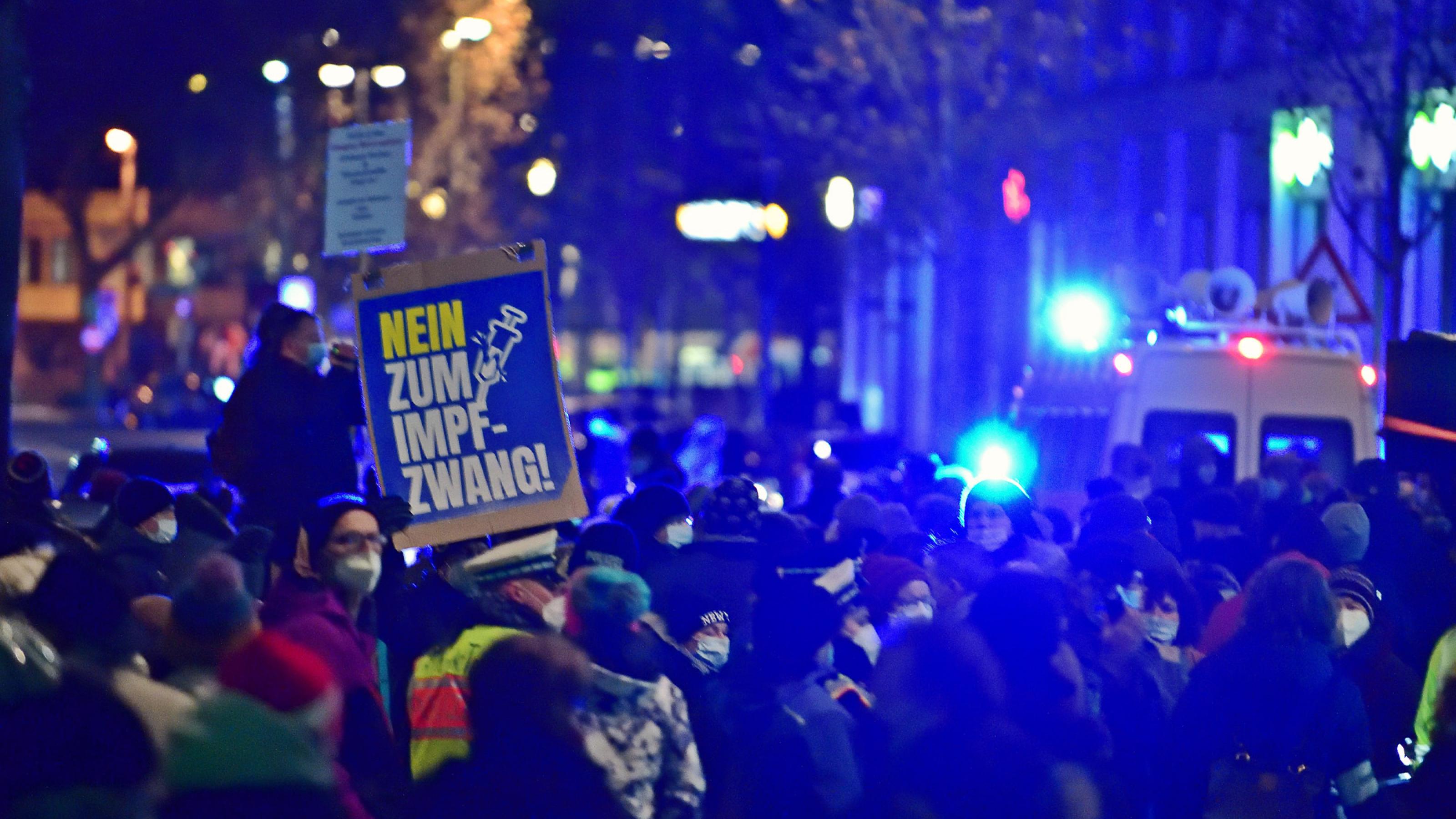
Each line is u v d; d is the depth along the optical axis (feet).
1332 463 71.36
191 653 26.04
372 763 30.71
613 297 425.69
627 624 30.25
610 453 104.53
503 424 39.81
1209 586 46.70
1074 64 182.29
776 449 132.16
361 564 32.81
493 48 233.96
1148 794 38.01
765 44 230.48
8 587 35.17
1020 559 41.50
